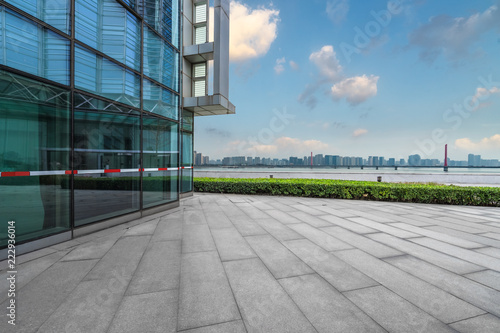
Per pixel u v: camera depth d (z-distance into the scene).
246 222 6.52
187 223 6.39
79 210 6.52
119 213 6.40
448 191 9.88
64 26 4.96
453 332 2.27
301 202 10.03
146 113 7.45
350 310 2.61
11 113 4.37
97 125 5.91
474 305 2.73
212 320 2.41
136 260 3.91
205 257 4.05
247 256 4.11
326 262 3.88
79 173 5.37
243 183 12.71
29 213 4.57
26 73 4.36
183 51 11.21
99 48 5.84
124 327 2.28
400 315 2.53
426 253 4.32
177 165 9.03
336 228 5.96
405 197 10.28
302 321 2.41
